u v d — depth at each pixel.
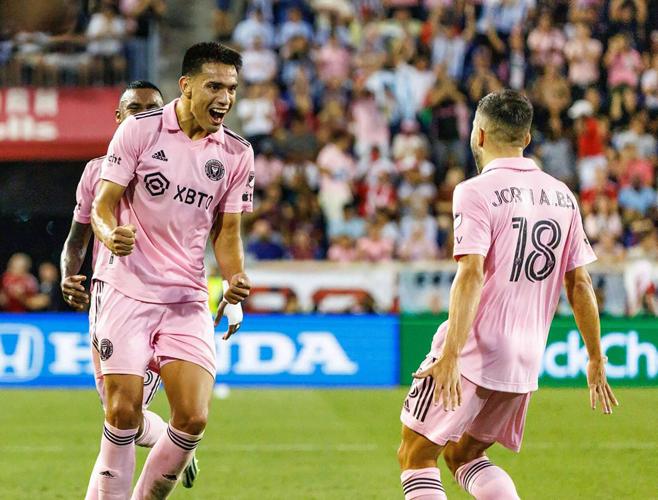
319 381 42.91
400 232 55.66
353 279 47.78
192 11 55.88
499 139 17.47
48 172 56.16
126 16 57.31
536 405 38.78
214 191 18.30
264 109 59.31
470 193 16.91
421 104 60.38
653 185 59.78
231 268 18.86
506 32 63.12
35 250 56.56
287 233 56.22
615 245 55.78
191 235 18.38
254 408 38.25
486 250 16.77
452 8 63.03
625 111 61.91
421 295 47.84
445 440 17.25
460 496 24.72
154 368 18.94
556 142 59.31
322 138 59.16
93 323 18.69
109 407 17.80
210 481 26.70
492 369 17.14
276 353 42.84
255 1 62.44
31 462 29.11
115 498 17.97
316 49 62.00
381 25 62.97
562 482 26.80
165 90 55.72
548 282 17.48
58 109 55.09
